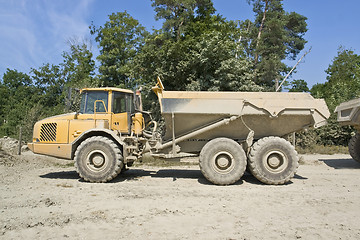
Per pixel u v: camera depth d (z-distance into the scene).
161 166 10.09
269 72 26.66
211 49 16.55
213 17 23.25
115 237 3.38
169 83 19.41
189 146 7.45
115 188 6.16
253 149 6.76
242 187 6.40
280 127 7.09
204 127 7.13
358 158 10.80
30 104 36.22
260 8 31.38
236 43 20.67
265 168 6.68
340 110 10.68
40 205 4.70
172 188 6.21
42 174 8.17
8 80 46.41
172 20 25.28
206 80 17.45
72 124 7.23
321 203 4.98
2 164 9.02
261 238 3.39
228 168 6.64
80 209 4.50
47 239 3.32
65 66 42.53
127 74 26.47
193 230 3.63
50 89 41.72
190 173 8.53
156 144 7.42
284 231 3.62
